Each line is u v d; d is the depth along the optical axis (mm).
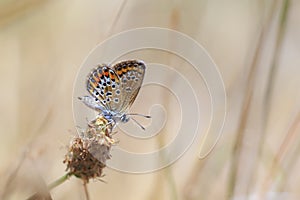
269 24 582
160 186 588
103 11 629
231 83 623
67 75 612
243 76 603
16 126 596
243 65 619
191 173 592
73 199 580
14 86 613
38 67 617
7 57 622
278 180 585
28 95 606
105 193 600
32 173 551
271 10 583
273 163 587
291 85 640
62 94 605
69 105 600
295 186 597
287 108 630
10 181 549
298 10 656
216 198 588
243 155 580
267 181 584
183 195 587
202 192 588
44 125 585
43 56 622
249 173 580
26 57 621
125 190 599
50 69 614
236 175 578
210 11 664
